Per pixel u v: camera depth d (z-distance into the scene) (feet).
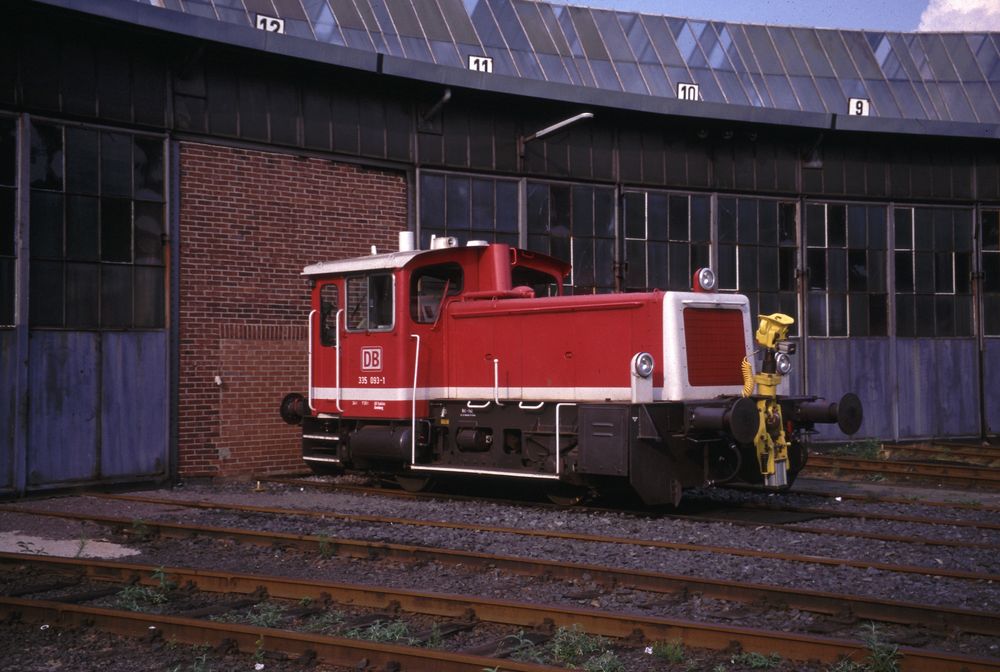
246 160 42.88
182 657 16.72
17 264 36.45
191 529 27.37
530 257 38.45
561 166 50.49
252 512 31.73
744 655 15.99
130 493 38.01
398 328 35.96
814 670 15.48
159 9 38.34
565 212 50.75
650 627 17.04
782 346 32.07
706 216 54.19
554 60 61.62
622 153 52.13
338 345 38.75
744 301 34.17
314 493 37.83
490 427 34.88
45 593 21.12
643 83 63.57
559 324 33.22
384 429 36.63
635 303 31.42
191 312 41.42
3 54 36.22
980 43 71.87
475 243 37.14
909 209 58.23
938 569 21.88
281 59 42.63
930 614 17.72
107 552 25.45
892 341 57.41
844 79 68.85
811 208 56.34
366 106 46.11
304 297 44.68
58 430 37.45
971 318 59.31
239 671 15.94
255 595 20.53
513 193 49.65
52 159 37.65
